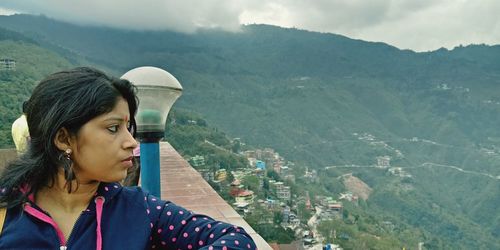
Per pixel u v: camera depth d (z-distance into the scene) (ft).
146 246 3.97
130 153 3.85
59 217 3.83
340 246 215.31
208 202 15.53
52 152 3.60
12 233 3.60
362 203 377.71
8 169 3.70
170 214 4.22
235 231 4.01
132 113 4.03
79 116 3.57
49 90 3.60
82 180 3.80
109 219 3.91
